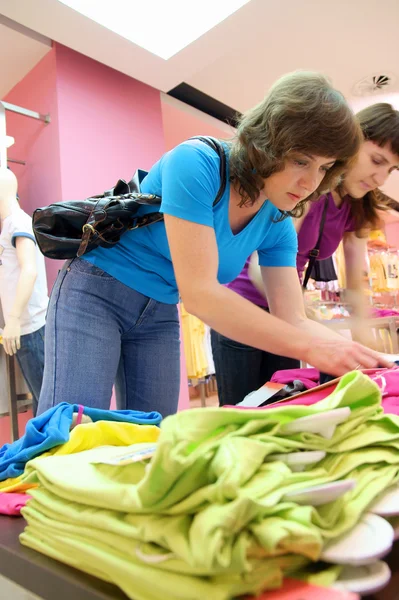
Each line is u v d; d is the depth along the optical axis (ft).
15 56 7.59
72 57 7.68
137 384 3.53
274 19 6.98
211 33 7.02
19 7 6.19
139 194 3.16
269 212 3.12
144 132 8.58
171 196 2.53
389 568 1.10
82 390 3.00
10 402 6.57
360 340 5.19
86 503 1.26
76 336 3.06
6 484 2.02
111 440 2.06
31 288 5.93
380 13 6.95
